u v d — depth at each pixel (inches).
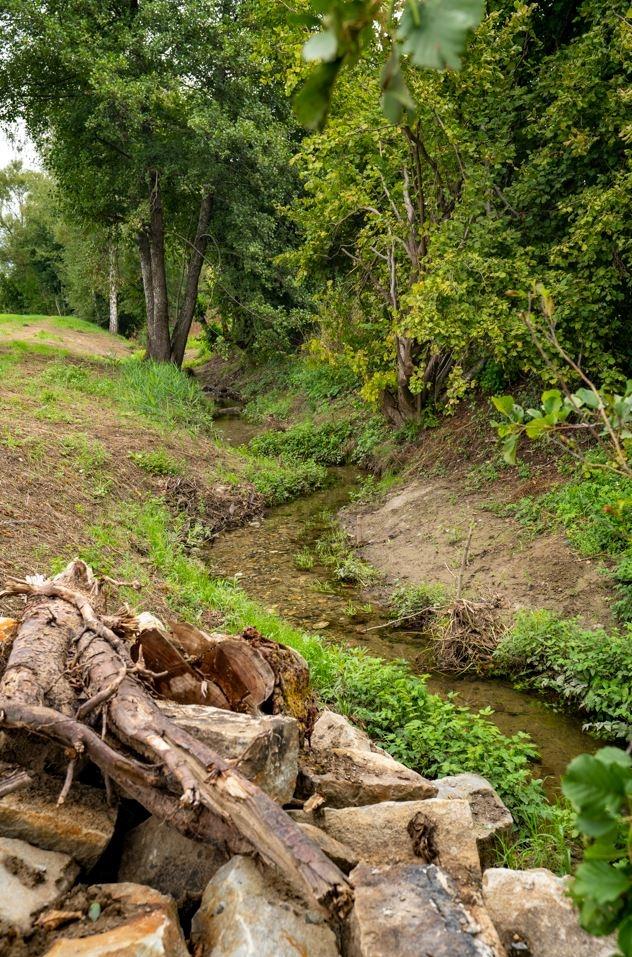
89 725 147.3
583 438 444.8
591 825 49.7
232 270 952.3
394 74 26.9
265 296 983.6
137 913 109.2
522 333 411.8
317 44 28.6
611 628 311.0
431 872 125.4
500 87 486.3
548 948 118.1
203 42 841.5
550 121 458.9
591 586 339.6
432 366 606.9
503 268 434.6
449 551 420.2
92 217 1025.5
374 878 124.6
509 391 546.6
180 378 869.2
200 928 113.6
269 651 185.2
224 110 861.2
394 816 147.7
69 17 851.4
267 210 943.0
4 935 103.6
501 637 325.7
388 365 625.3
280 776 144.4
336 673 273.0
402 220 553.6
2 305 2758.4
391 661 321.7
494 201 510.3
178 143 872.9
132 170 911.7
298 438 731.4
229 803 122.1
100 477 474.0
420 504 497.0
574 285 403.9
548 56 493.7
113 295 2069.4
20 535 330.0
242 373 1096.2
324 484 627.5
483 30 442.9
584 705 271.7
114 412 666.8
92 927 106.9
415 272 541.3
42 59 855.1
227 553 469.7
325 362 682.8
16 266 2659.9
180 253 1130.0
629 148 436.8
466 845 141.4
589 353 407.8
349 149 542.9
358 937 111.3
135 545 393.4
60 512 389.1
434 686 300.8
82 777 143.7
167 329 1010.1
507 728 264.8
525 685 297.7
